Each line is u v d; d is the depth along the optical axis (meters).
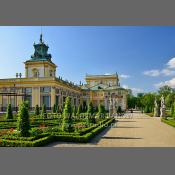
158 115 66.56
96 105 108.69
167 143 19.12
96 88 110.75
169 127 33.03
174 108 46.84
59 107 65.44
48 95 73.06
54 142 19.22
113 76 121.81
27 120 18.95
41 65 81.25
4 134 19.47
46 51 85.50
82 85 116.44
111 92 107.62
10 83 75.19
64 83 81.94
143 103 111.94
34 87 73.88
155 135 24.05
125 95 110.62
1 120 37.28
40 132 21.34
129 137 22.53
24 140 17.42
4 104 76.19
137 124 38.47
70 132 21.66
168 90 107.56
